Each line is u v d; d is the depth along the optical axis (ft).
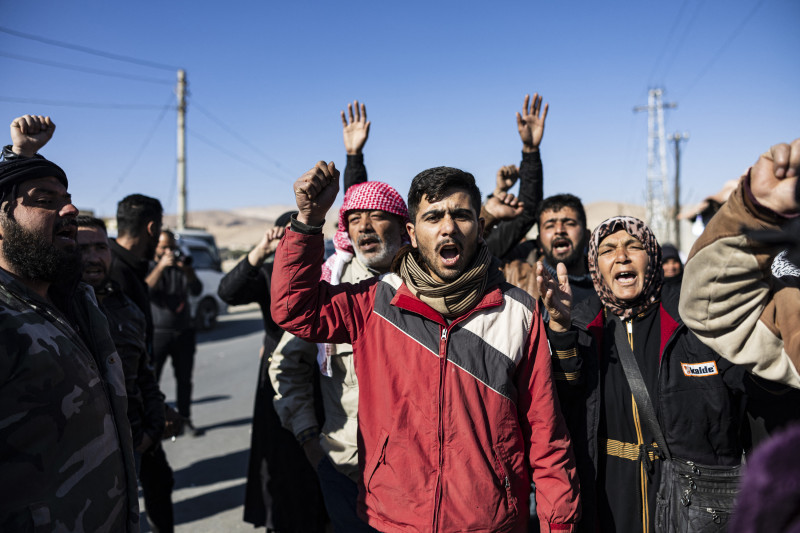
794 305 4.12
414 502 5.37
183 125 71.82
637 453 6.19
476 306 5.61
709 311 4.33
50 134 6.67
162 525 9.34
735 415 5.86
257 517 9.29
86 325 5.76
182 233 49.78
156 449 8.95
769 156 3.53
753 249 3.87
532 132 11.35
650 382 6.21
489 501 5.30
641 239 6.46
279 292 5.61
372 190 7.97
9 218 5.11
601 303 6.86
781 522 2.66
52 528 4.61
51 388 4.78
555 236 10.90
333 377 7.50
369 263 8.09
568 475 5.61
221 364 30.45
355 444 7.15
